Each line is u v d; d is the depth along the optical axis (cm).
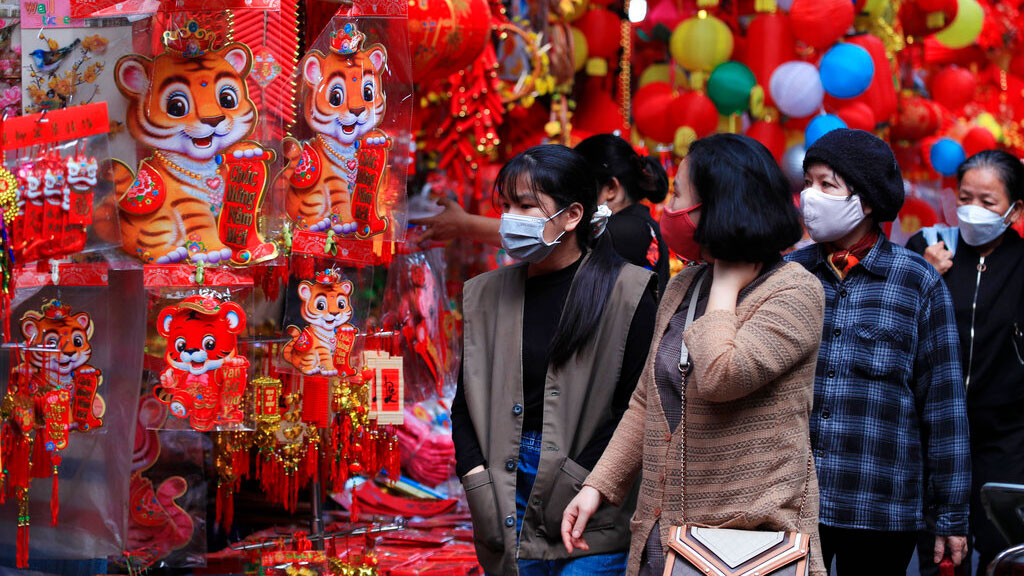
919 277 280
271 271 267
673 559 198
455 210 386
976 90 651
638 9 487
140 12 227
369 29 277
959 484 275
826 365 282
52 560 250
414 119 414
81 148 213
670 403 218
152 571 277
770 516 200
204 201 234
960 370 278
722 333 199
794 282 206
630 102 546
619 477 231
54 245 208
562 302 259
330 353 268
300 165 259
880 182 277
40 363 225
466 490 255
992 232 348
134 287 240
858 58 464
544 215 250
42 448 224
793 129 493
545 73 434
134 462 268
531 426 256
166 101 232
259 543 288
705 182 207
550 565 251
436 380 424
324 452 290
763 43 481
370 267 284
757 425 203
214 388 239
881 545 279
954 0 551
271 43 242
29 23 223
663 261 350
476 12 351
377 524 302
